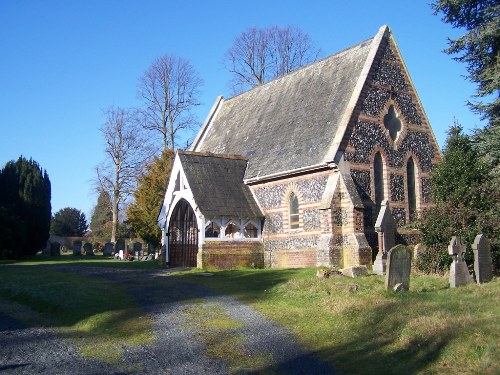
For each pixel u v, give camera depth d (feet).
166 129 180.55
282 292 58.54
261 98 121.80
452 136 85.20
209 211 90.33
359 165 87.81
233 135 119.65
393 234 78.48
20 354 38.88
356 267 67.67
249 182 99.09
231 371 34.63
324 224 83.66
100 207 294.25
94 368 35.35
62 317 51.96
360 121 89.71
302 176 90.17
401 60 98.37
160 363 36.29
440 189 77.61
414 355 35.04
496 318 37.78
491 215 71.31
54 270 90.07
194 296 59.72
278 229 93.71
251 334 43.16
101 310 52.65
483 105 91.20
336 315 45.80
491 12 91.04
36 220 149.38
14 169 149.69
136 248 160.56
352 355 36.81
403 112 97.14
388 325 40.68
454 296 47.93
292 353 38.11
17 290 65.10
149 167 161.89
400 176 94.53
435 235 72.33
